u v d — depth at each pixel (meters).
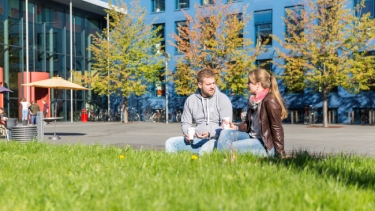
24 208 3.86
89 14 45.31
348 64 30.75
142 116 46.12
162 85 45.38
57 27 41.56
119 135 23.17
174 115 42.06
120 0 41.91
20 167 6.81
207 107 8.33
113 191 4.50
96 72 43.22
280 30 39.88
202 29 37.06
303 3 34.09
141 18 40.84
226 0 42.28
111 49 40.44
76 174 5.81
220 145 7.66
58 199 4.23
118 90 41.41
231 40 35.97
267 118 7.36
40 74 38.41
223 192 4.31
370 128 28.91
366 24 31.03
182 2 44.81
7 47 36.59
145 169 6.13
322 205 3.85
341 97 37.22
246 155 7.12
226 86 36.59
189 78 36.25
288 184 4.79
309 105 38.34
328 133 23.86
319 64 32.06
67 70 42.47
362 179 5.16
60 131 26.81
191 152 8.12
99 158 8.02
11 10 37.06
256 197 4.05
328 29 31.67
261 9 40.84
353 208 3.71
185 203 3.80
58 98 41.38
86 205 4.00
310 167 6.01
